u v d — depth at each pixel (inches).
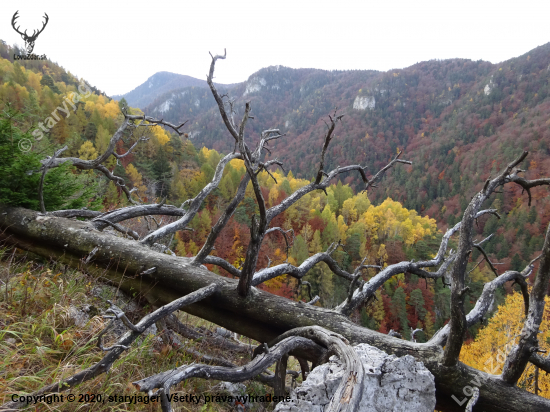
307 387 70.9
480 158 4744.1
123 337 81.2
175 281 115.3
